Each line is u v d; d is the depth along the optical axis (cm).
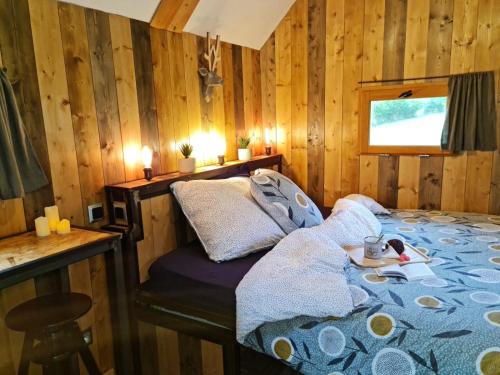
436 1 293
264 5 312
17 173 163
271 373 176
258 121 367
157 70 246
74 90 196
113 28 215
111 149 218
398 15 306
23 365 164
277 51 357
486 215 286
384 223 274
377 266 196
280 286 170
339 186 354
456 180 309
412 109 315
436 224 267
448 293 167
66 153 194
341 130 344
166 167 258
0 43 165
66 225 180
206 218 221
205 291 191
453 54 294
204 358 197
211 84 289
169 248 238
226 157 321
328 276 175
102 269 213
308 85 351
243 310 169
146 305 209
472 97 290
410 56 307
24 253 153
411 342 145
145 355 216
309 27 340
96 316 212
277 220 239
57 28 187
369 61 322
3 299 174
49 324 158
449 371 135
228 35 310
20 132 168
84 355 178
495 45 280
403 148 323
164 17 240
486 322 144
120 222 213
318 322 162
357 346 153
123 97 224
